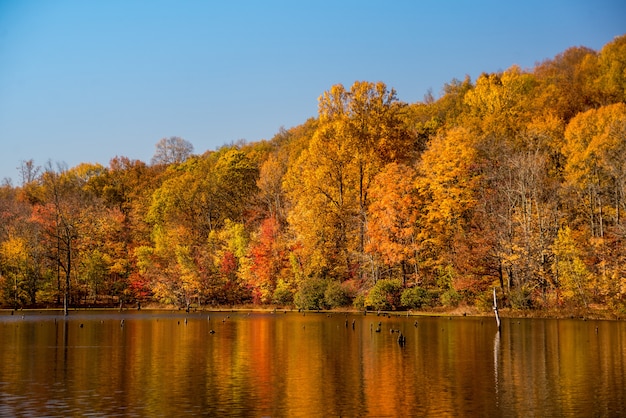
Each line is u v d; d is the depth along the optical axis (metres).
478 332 56.78
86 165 185.50
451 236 86.62
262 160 160.00
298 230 100.00
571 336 52.50
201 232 127.62
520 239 77.69
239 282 108.25
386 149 101.19
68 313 95.81
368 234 91.50
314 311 94.19
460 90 150.62
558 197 85.88
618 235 73.94
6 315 90.38
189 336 56.34
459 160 86.75
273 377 34.38
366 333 58.03
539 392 30.25
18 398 29.27
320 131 102.19
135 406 27.69
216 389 31.20
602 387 31.31
